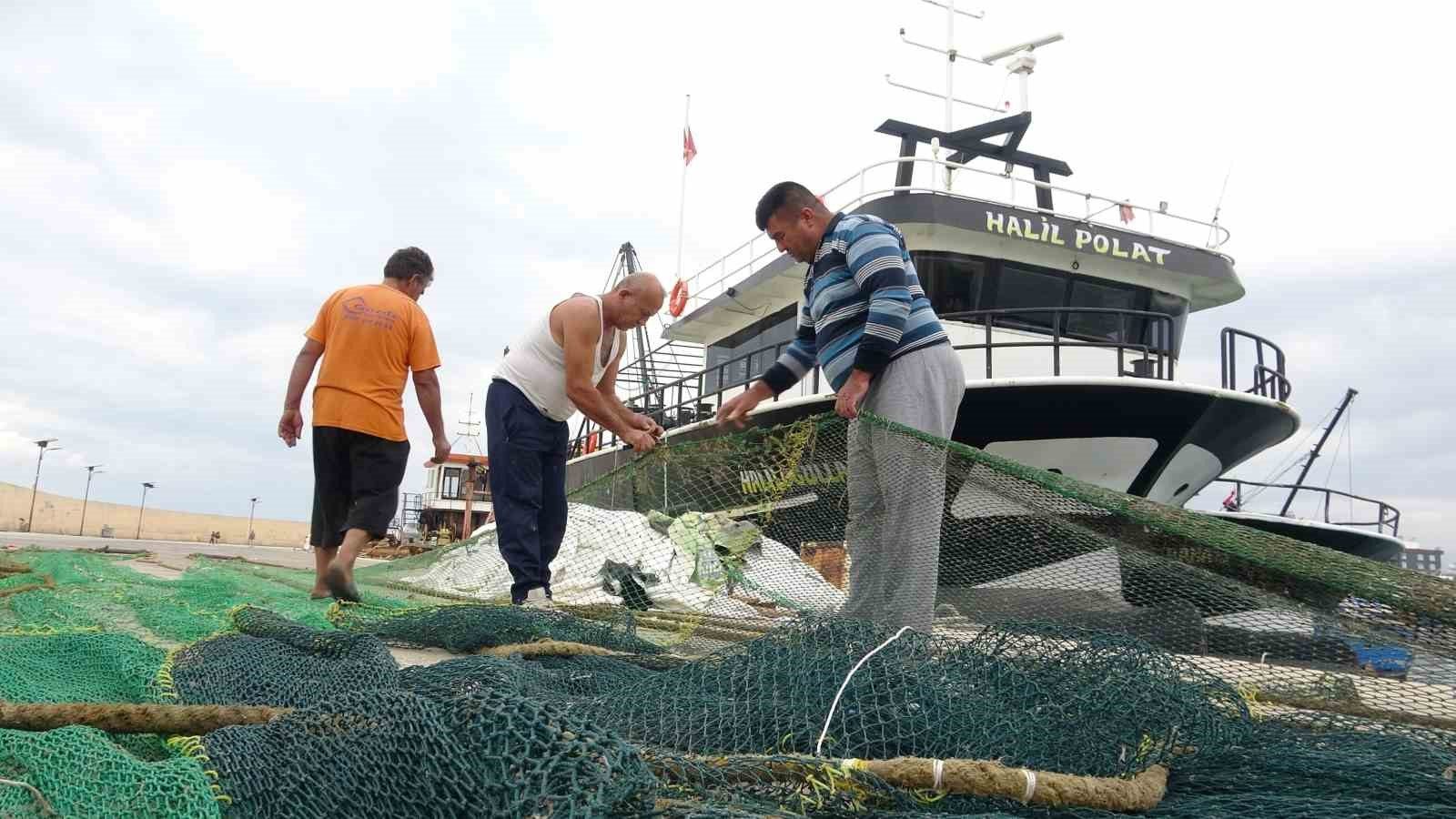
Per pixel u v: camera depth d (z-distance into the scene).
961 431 7.84
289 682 1.99
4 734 1.37
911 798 1.43
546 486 4.54
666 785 1.29
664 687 1.92
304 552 20.89
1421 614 2.13
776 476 4.32
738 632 3.80
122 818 1.15
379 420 4.64
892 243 3.65
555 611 3.81
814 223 3.99
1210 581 2.79
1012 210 8.89
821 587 4.21
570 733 1.13
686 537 4.60
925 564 3.46
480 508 34.25
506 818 1.02
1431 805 1.49
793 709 1.71
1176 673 1.86
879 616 3.47
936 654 1.93
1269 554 2.42
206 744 1.42
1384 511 10.96
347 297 4.77
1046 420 7.65
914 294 3.79
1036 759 1.58
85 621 3.20
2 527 37.75
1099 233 9.09
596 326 4.29
